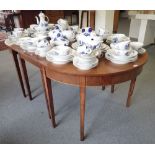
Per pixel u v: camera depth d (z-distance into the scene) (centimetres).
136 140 153
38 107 199
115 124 171
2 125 173
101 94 221
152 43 409
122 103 202
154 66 295
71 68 124
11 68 299
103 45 158
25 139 156
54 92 227
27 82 199
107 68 123
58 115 185
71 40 180
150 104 199
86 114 185
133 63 132
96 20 494
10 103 207
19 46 174
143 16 352
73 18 607
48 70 133
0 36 450
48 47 144
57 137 157
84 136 157
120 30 545
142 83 242
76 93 225
